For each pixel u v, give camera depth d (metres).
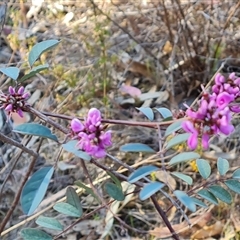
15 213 0.61
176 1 0.70
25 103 0.32
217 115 0.25
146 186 0.25
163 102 0.74
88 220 0.60
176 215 0.60
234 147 0.65
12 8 0.83
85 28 0.81
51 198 0.62
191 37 0.71
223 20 0.73
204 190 0.34
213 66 0.73
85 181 0.63
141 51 0.79
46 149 0.67
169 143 0.26
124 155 0.65
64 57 0.77
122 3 0.84
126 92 0.74
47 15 0.87
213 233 0.57
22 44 0.77
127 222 0.60
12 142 0.36
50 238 0.33
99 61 0.71
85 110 0.69
